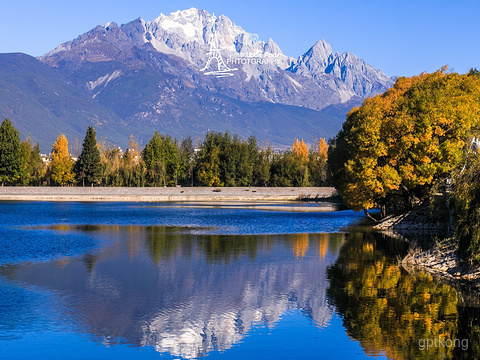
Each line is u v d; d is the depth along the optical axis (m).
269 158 186.12
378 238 58.34
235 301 30.50
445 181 48.41
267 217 89.62
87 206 117.00
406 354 23.03
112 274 37.34
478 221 33.22
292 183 171.75
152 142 172.88
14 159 149.75
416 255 44.44
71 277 36.19
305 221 81.81
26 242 53.56
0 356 22.34
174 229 67.81
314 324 26.58
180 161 179.00
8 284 33.94
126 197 146.38
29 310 28.31
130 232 63.81
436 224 67.00
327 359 22.11
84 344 23.78
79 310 28.45
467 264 37.41
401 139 64.12
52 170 167.25
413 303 30.14
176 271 38.59
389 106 69.62
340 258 44.59
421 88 72.25
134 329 25.62
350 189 68.75
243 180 168.50
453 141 63.25
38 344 23.67
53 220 80.31
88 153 161.50
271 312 28.50
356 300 30.75
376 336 25.14
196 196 151.50
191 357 22.48
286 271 38.81
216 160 167.38
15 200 139.50
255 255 45.94
